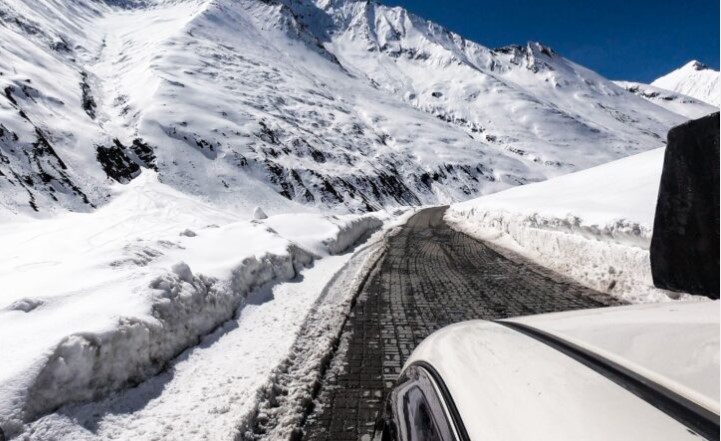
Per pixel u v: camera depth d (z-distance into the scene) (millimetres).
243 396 3855
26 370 3137
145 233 18562
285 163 76062
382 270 10867
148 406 3781
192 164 64250
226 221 31125
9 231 19734
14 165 41344
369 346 5262
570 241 10039
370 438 3268
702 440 722
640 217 7863
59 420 3141
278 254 9938
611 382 1046
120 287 5051
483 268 10773
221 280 7047
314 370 4449
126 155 60375
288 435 3316
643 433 799
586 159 174125
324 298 7773
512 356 1405
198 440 3205
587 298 7270
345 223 18984
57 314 4359
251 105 102625
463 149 140750
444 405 1310
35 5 133125
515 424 1003
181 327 5125
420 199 101125
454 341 1773
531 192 21641
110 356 3811
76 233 18250
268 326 6141
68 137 55500
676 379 981
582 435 859
